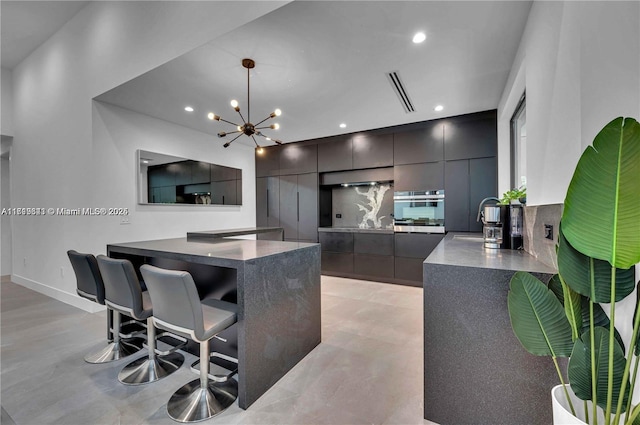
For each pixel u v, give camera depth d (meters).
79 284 2.27
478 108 3.73
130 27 2.92
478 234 3.53
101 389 1.84
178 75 2.81
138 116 3.83
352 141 4.85
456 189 4.04
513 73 2.60
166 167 4.15
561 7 1.42
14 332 2.74
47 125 3.96
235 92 3.19
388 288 4.23
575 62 1.26
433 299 1.47
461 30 2.15
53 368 2.08
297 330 2.14
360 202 5.38
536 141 1.83
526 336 1.07
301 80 2.92
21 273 4.56
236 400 1.72
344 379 1.93
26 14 3.50
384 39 2.25
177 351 2.35
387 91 3.19
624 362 0.92
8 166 5.35
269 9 1.99
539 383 1.30
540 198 1.74
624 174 0.80
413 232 4.34
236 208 5.44
